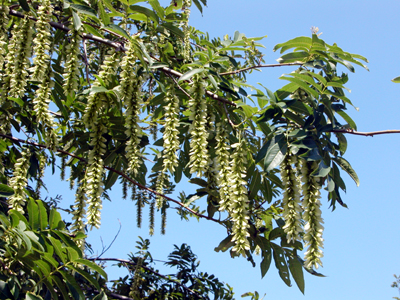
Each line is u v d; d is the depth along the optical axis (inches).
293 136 143.3
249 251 201.8
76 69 149.9
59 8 186.7
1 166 210.5
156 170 213.8
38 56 143.7
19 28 151.6
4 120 194.9
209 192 191.8
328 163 160.1
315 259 125.7
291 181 136.3
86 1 184.4
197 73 154.3
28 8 147.3
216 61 177.8
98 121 156.6
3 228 132.4
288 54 181.2
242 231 133.8
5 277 142.1
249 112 160.7
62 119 224.4
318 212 131.2
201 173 143.6
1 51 147.6
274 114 160.4
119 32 165.0
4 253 152.2
